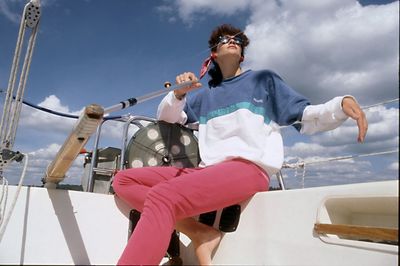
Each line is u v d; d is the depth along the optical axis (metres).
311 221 1.37
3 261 1.55
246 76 1.95
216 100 1.95
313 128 1.69
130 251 1.25
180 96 2.11
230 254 1.62
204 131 1.98
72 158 1.45
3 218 1.65
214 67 2.21
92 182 2.27
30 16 1.73
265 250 1.51
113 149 2.46
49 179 1.71
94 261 1.71
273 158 1.72
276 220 1.50
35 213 1.69
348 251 1.22
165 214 1.35
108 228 1.81
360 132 1.38
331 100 1.55
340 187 1.29
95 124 1.14
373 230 1.14
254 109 1.79
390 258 1.10
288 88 1.82
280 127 1.87
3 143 1.73
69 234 1.71
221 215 1.75
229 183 1.52
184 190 1.41
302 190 1.42
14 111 1.77
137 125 2.48
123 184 1.79
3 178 1.73
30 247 1.62
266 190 1.72
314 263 1.33
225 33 2.09
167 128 2.31
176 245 1.82
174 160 2.29
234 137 1.77
